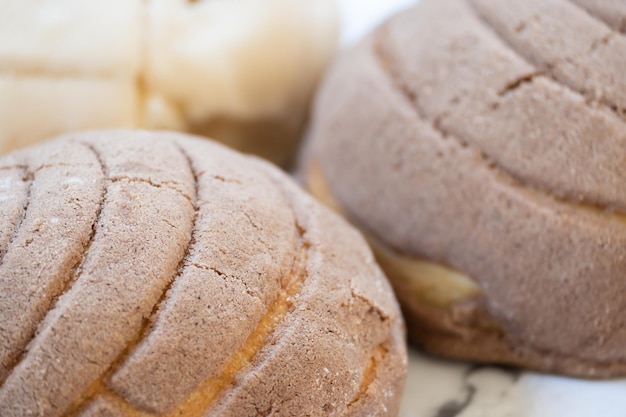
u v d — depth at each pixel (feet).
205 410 0.87
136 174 0.92
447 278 1.03
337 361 0.90
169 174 0.93
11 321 0.85
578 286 0.97
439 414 1.01
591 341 0.99
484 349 1.03
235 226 0.91
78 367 0.84
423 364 1.06
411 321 1.06
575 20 0.98
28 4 1.10
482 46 1.01
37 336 0.85
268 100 1.22
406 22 1.10
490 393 1.02
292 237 0.94
